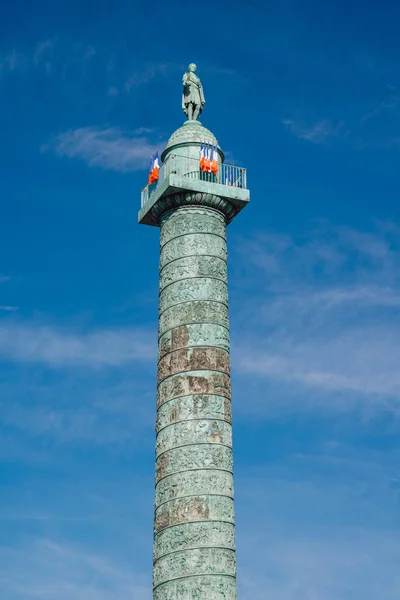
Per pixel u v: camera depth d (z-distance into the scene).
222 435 36.41
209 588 33.78
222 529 34.88
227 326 38.69
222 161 42.22
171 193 39.50
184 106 43.78
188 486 35.34
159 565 35.03
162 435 36.91
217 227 39.94
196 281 38.56
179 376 37.22
